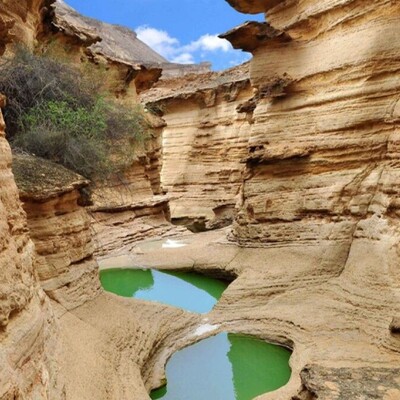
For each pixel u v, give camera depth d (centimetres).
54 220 1017
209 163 3444
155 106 3650
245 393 984
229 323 1273
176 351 1141
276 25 1798
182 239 2295
